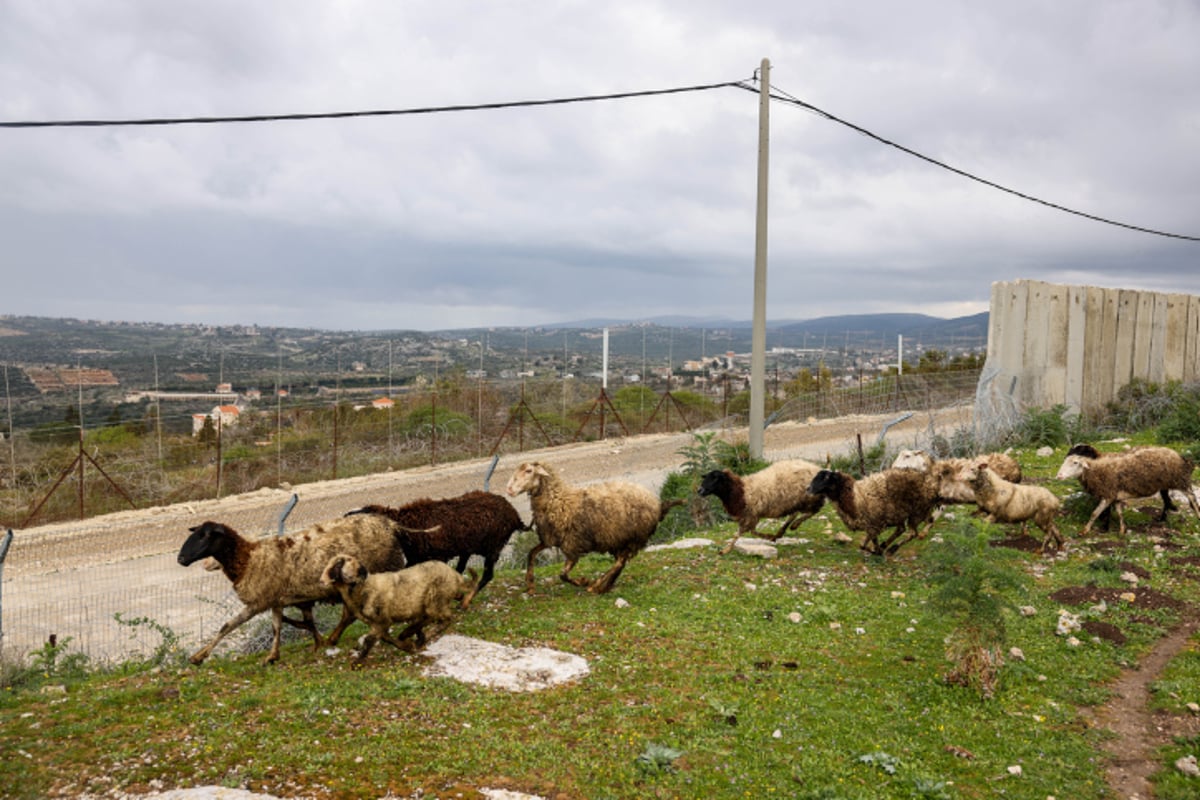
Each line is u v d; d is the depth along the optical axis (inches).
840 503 453.4
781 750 240.4
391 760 226.7
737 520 474.6
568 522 384.5
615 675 293.1
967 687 284.4
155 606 527.2
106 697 271.1
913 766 232.7
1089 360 997.2
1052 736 253.8
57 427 947.3
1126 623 345.7
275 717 253.4
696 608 370.3
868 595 392.2
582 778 220.1
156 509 800.3
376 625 299.0
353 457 1063.0
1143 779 229.5
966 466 442.6
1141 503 559.8
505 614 362.9
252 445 1071.6
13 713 262.2
